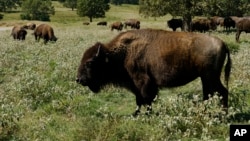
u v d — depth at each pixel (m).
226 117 7.46
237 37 25.45
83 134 6.98
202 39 7.79
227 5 53.06
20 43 22.89
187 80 8.09
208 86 7.86
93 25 69.44
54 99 9.91
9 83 11.56
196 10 41.19
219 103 7.60
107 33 33.19
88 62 8.62
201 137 6.74
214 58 7.68
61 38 26.98
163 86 8.29
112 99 10.37
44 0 121.88
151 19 97.94
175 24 44.44
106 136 6.81
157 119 7.55
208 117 7.19
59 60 15.15
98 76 8.75
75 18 123.75
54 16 128.88
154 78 8.30
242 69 12.01
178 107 7.59
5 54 16.55
